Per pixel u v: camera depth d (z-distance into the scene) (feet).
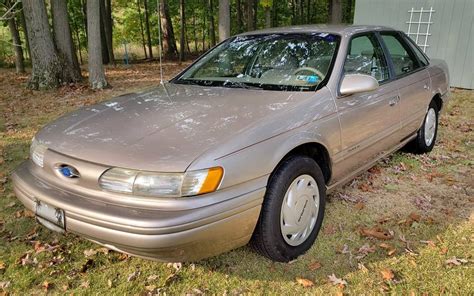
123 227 6.15
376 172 12.58
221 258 8.27
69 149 7.06
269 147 7.15
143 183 6.25
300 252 8.28
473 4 25.53
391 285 7.38
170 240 6.05
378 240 8.86
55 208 6.88
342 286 7.39
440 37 27.37
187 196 6.22
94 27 27.99
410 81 11.96
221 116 7.66
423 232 9.12
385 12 29.63
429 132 14.03
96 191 6.63
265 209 7.34
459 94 25.08
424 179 12.10
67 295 7.37
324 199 8.82
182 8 54.70
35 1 27.32
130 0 63.52
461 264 7.90
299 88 8.97
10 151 15.14
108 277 7.82
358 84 8.71
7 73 41.01
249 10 51.16
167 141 6.81
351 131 9.23
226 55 11.14
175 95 9.33
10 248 8.82
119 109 8.57
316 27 10.95
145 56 63.16
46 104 23.91
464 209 10.17
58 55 29.58
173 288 7.48
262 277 7.72
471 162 13.39
